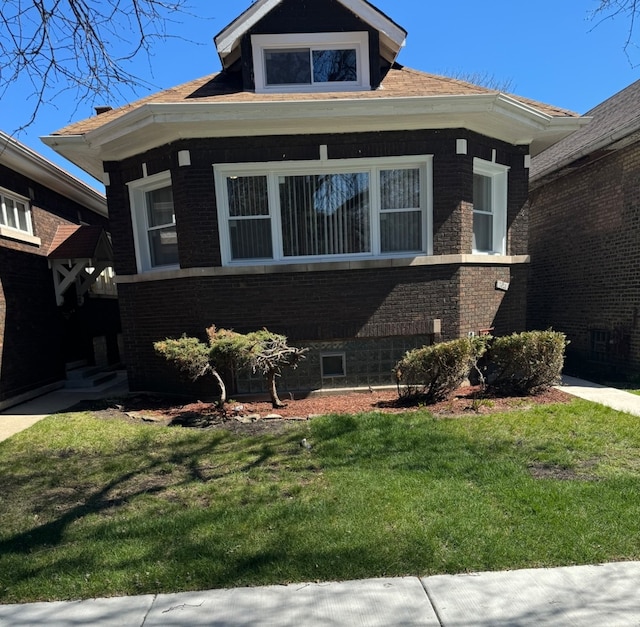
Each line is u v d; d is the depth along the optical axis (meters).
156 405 6.84
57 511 3.49
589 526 2.98
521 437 4.74
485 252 8.01
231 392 7.05
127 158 7.46
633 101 9.77
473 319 7.42
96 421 5.98
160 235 7.64
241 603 2.37
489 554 2.71
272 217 7.09
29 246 8.50
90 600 2.43
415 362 6.11
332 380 7.28
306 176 7.15
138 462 4.45
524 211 8.04
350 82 7.35
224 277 6.90
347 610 2.30
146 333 7.63
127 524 3.19
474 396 6.54
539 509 3.20
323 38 7.18
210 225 6.87
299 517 3.17
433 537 2.89
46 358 8.88
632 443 4.55
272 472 4.06
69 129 7.56
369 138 6.91
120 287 7.72
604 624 2.18
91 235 9.51
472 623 2.21
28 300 8.37
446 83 7.60
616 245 8.91
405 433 4.92
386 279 7.07
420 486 3.63
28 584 2.56
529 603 2.33
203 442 4.95
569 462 4.07
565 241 10.53
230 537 2.95
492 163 7.58
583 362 9.77
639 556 2.69
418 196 7.25
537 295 11.77
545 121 7.29
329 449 4.56
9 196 8.18
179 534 3.02
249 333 6.47
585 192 9.80
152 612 2.32
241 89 7.33
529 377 6.52
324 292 7.03
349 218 7.25
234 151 6.78
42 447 5.02
